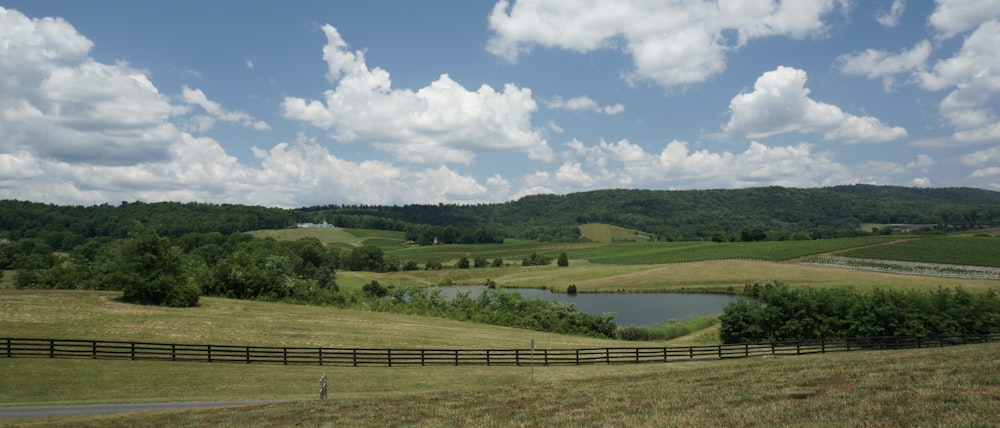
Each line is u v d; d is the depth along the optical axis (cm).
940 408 1258
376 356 3822
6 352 3406
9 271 9412
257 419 1888
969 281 9219
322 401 2239
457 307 7319
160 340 3981
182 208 19088
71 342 3703
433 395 2266
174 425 1872
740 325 5925
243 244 12119
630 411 1590
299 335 4456
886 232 18812
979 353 2316
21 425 2002
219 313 5178
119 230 15862
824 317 5809
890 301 5781
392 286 8975
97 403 2541
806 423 1217
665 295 10062
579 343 4838
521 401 1948
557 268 14750
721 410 1470
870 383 1672
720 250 15112
